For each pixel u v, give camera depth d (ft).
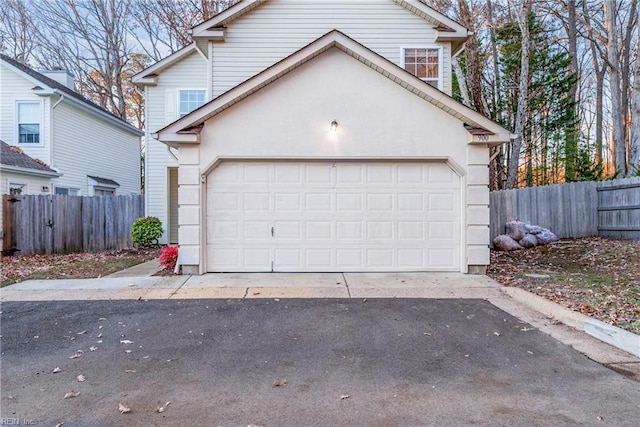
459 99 55.52
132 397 10.43
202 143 25.36
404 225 26.27
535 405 9.93
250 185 26.05
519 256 32.76
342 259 26.27
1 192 39.29
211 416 9.48
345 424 9.11
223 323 16.70
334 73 25.58
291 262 26.22
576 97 75.20
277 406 9.94
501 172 59.98
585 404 9.96
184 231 25.44
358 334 15.30
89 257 36.24
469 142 25.38
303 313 18.06
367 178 26.27
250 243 26.13
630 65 69.21
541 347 13.88
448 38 34.22
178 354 13.38
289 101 25.55
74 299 20.48
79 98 52.90
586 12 59.77
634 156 43.70
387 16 34.71
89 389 10.87
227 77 34.22
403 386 11.02
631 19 63.52
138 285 22.99
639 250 29.12
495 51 59.88
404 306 19.15
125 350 13.74
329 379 11.47
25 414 9.57
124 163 64.64
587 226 38.78
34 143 47.19
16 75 47.06
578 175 45.75
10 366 12.41
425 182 26.27
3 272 28.04
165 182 43.70
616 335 13.92
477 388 10.87
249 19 34.30
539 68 55.72
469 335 15.15
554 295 19.81
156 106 43.27
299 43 34.42
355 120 25.67
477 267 25.80
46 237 38.75
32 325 16.43
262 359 12.95
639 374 11.70
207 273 25.88
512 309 18.62
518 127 46.96
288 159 25.82
